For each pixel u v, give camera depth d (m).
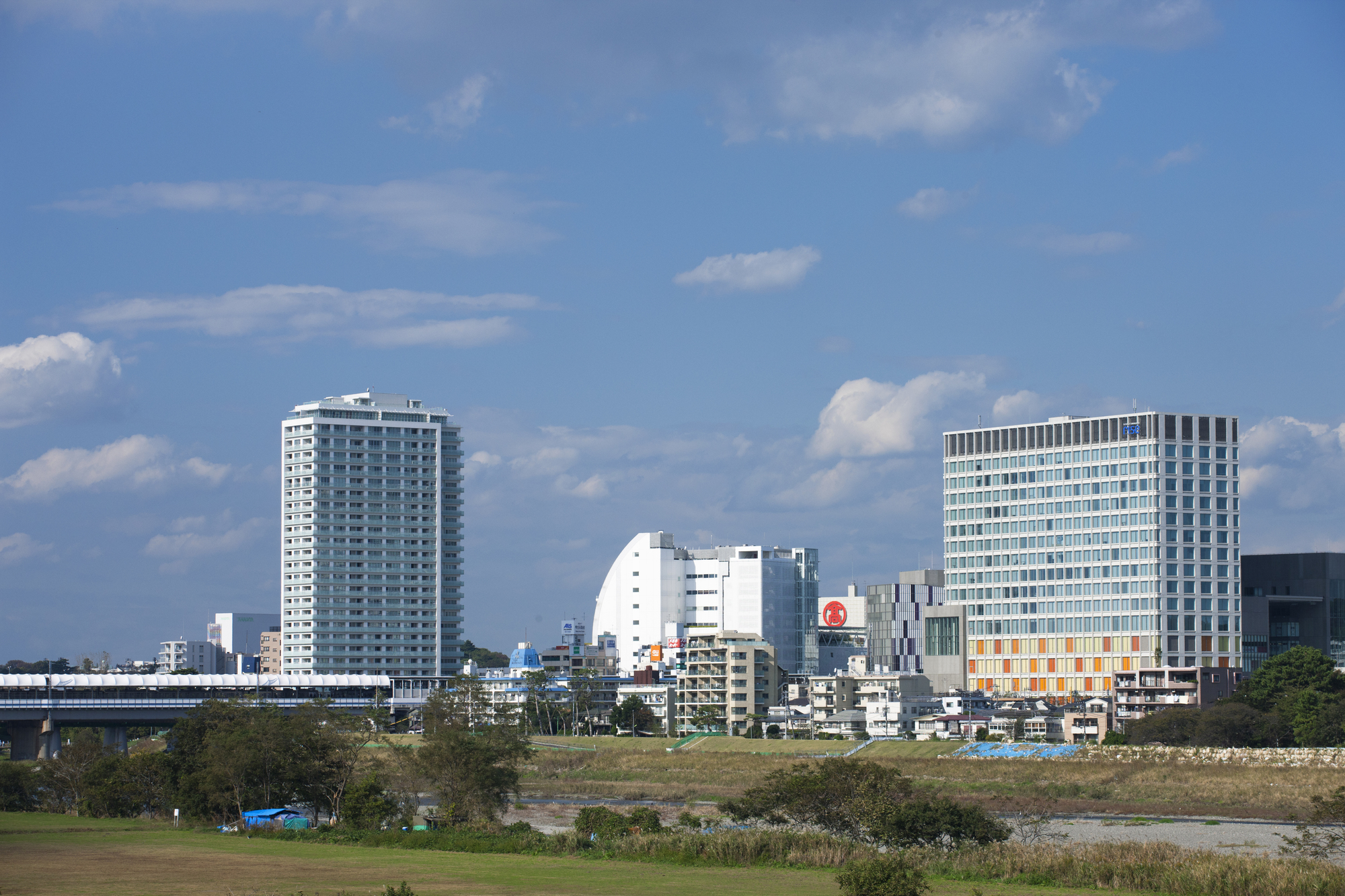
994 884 119.44
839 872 123.81
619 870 127.00
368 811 176.75
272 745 187.62
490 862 133.38
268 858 137.12
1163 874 117.50
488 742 192.25
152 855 139.62
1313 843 154.12
